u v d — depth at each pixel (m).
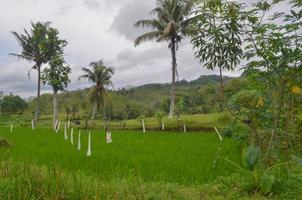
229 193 7.64
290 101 8.88
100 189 6.86
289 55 7.98
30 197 6.45
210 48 8.76
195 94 60.25
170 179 9.54
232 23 8.42
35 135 24.34
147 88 145.38
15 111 90.19
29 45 46.34
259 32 8.23
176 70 40.34
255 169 7.85
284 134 9.12
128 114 65.62
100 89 46.50
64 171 7.79
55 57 42.84
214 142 18.59
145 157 13.30
